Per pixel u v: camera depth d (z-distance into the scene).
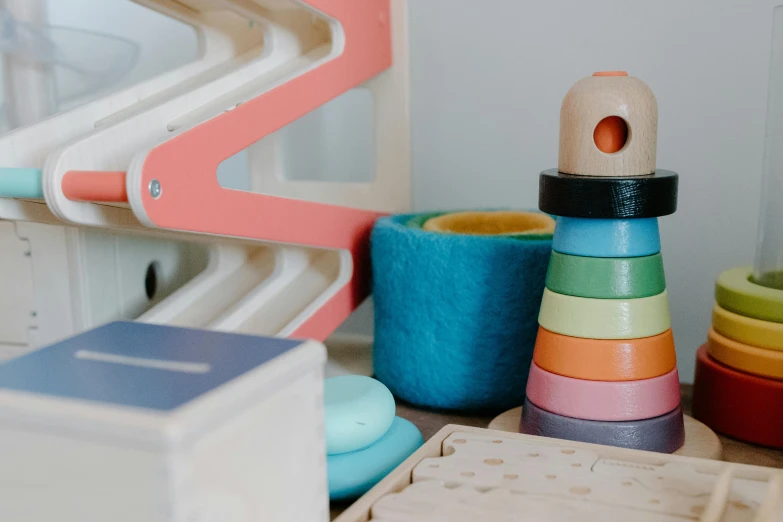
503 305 0.65
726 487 0.42
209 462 0.31
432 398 0.69
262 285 0.78
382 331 0.73
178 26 0.99
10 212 0.55
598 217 0.53
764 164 0.66
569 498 0.44
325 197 0.93
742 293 0.61
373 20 0.80
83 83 0.97
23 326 0.77
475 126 0.90
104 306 0.77
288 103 0.65
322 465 0.40
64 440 0.31
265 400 0.35
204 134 0.55
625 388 0.54
